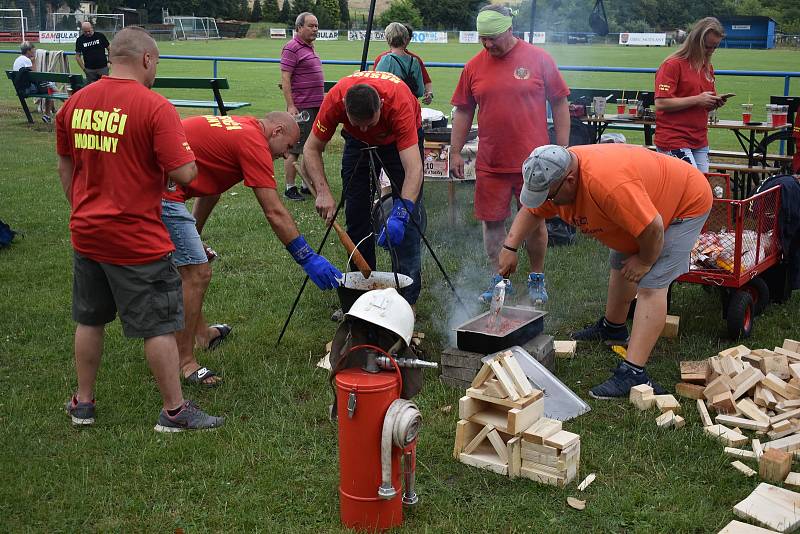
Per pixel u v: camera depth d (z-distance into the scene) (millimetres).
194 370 4750
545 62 5898
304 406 4398
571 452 3646
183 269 4613
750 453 3871
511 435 3729
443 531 3291
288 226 4441
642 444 3977
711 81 7266
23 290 6340
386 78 5008
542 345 4719
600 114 9141
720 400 4328
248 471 3775
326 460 3863
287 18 89312
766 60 40969
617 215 4035
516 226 4664
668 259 4387
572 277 6680
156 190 3895
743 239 5414
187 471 3748
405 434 3096
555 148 4055
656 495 3529
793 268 5746
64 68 19641
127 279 3875
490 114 5941
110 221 3785
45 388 4633
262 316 5824
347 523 3289
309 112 9812
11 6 67438
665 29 54344
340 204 4891
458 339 4613
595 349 5258
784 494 3477
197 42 67125
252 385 4707
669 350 5223
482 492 3604
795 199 5578
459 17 65375
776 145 13398
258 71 32531
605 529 3316
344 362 3285
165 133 3756
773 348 5207
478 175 6145
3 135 14820
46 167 11602
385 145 5277
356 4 106000
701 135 7250
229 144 4414
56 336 5414
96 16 68938
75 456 3854
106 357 5047
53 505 3461
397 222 4785
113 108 3744
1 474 3682
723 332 5480
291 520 3393
